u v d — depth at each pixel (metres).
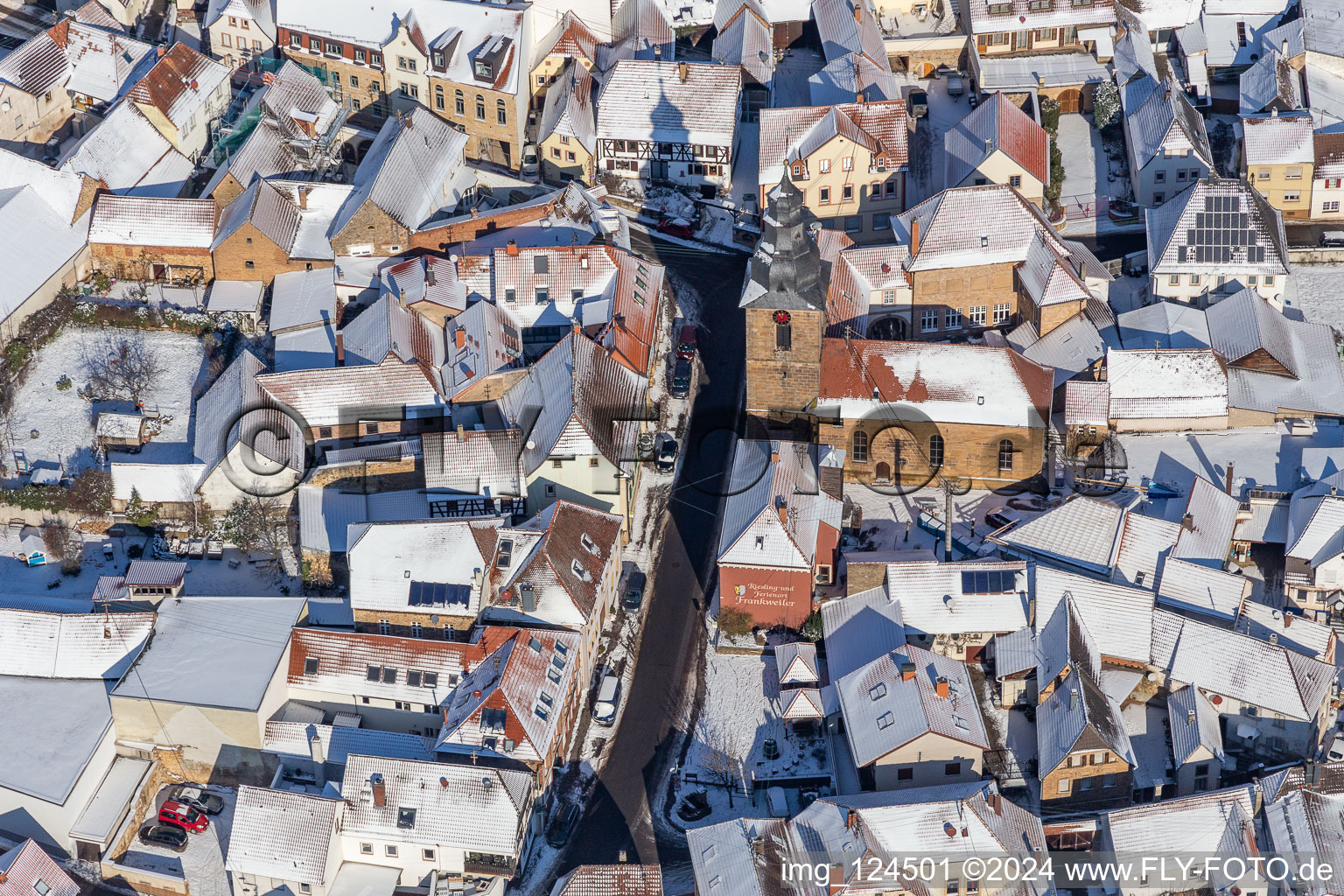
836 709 127.31
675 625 135.88
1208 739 124.62
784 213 135.50
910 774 121.50
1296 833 118.94
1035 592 130.00
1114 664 129.88
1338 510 135.50
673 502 144.75
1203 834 118.69
